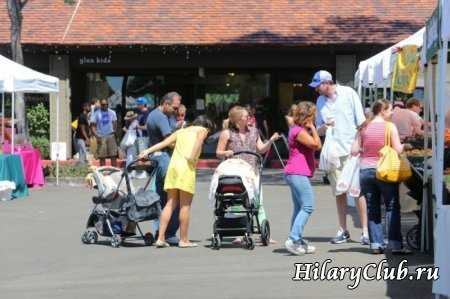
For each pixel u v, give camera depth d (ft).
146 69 120.06
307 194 44.78
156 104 120.98
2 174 74.38
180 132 48.32
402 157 44.27
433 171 41.45
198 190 82.23
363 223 47.93
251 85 120.57
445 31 33.83
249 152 48.08
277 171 105.81
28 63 117.50
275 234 53.31
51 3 121.70
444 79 35.12
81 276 40.78
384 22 115.85
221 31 115.44
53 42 113.80
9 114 111.75
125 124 112.37
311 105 44.50
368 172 44.73
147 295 36.37
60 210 67.00
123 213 49.16
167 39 114.21
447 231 31.96
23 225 58.49
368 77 71.31
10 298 36.37
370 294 35.99
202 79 120.67
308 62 116.16
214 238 47.60
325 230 55.01
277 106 120.37
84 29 116.57
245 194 46.57
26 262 44.62
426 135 45.68
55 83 86.28
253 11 119.34
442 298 34.40
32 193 80.23
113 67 117.80
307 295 35.91
